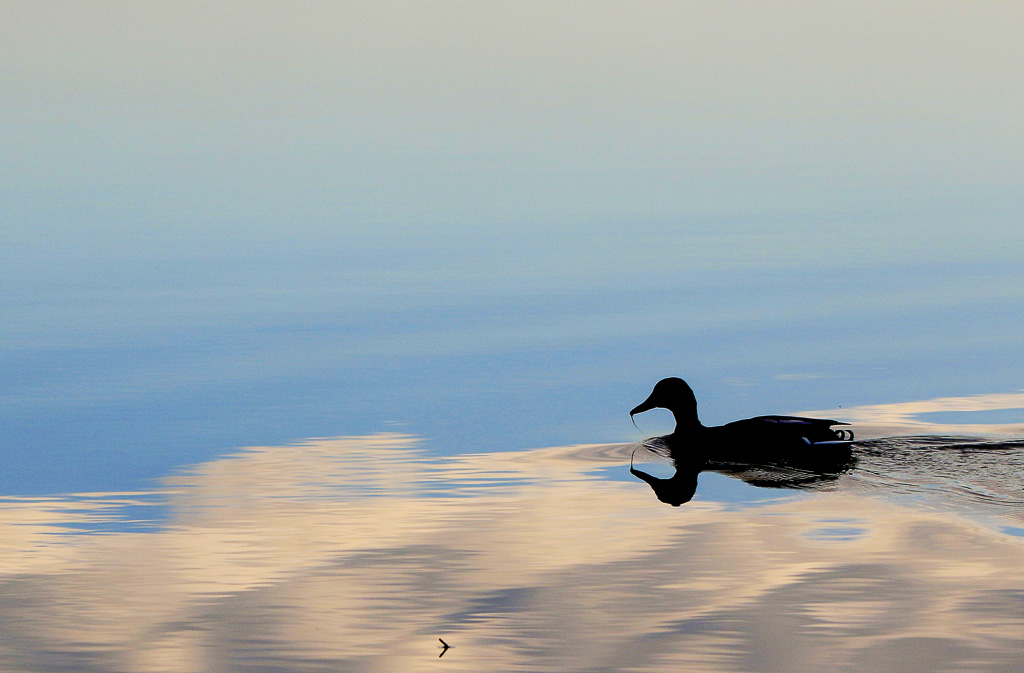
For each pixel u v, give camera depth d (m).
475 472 15.73
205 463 16.48
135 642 9.70
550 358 23.86
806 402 20.22
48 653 9.48
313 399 20.62
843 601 10.30
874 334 26.05
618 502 13.99
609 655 9.22
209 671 9.07
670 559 11.59
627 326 27.02
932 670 8.85
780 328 26.69
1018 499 13.89
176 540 12.66
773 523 12.88
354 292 31.98
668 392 17.86
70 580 11.30
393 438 17.88
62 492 15.03
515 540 12.36
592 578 11.02
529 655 9.26
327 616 10.17
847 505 13.68
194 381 22.22
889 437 17.30
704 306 29.52
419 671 8.98
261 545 12.38
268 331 27.02
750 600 10.36
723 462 16.17
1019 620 9.78
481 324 27.44
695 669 8.95
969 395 20.53
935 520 12.93
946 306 29.23
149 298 31.34
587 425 18.67
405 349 24.84
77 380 22.42
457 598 10.55
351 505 14.02
